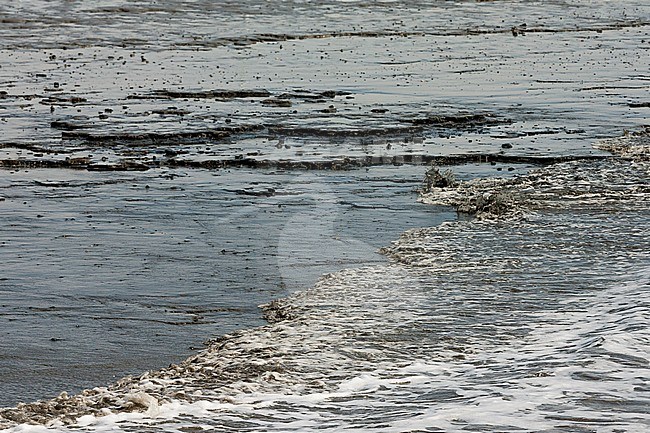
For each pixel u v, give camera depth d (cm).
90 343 1661
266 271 2081
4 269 2119
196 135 3875
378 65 6391
